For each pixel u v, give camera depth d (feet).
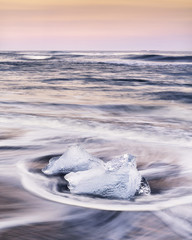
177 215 10.76
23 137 23.98
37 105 42.93
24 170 15.99
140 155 19.77
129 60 177.06
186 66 125.90
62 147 21.39
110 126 28.22
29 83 72.95
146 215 10.73
